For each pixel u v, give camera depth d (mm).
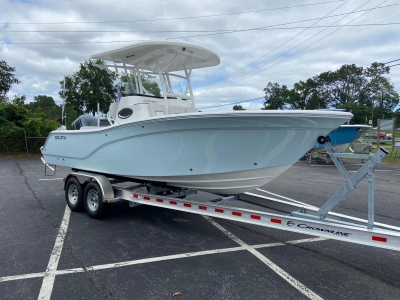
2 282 3211
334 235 3256
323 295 2996
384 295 3006
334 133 13047
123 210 6230
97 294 2988
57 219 5551
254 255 3963
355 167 13742
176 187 5254
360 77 70938
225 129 3822
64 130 6723
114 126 4961
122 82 6426
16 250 4082
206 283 3213
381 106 70688
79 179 5852
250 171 4094
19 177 10695
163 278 3318
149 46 5109
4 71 38844
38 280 3262
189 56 5688
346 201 6887
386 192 7914
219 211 4090
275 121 3527
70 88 31125
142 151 4703
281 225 3600
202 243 4395
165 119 4137
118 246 4258
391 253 4043
